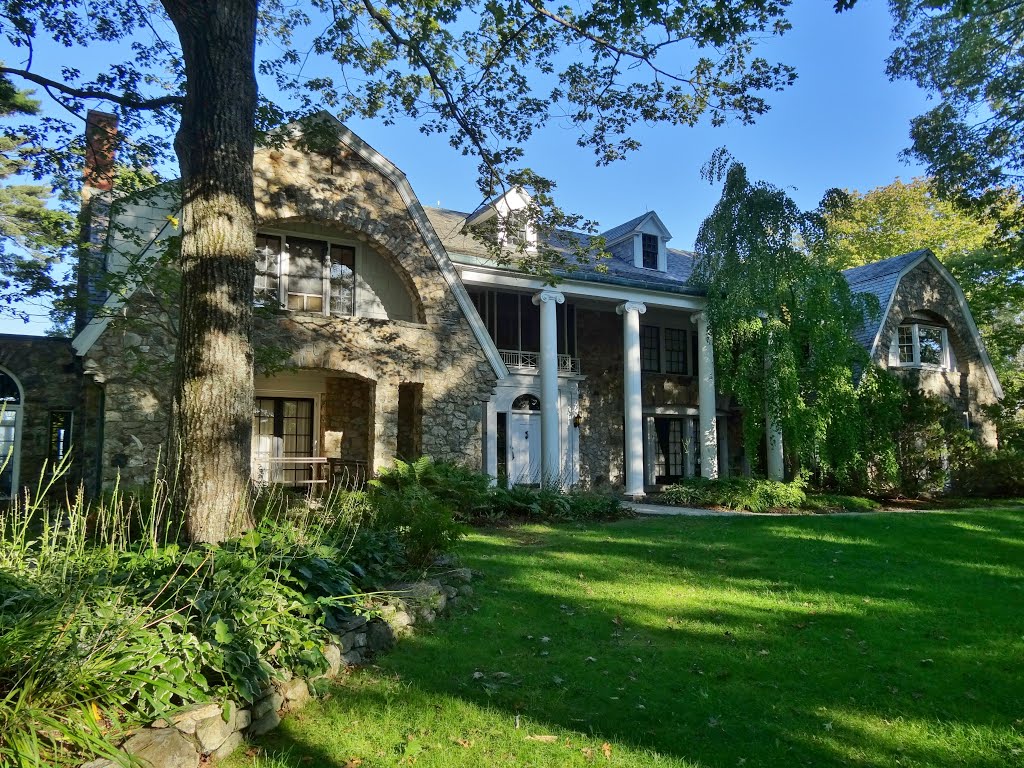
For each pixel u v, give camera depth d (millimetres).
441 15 8430
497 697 3932
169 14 5668
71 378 12242
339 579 4641
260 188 10797
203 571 3957
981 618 5855
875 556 8695
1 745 2439
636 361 16641
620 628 5387
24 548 3750
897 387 16844
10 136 8766
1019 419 20578
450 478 10773
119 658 3016
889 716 3852
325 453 13664
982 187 15773
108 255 10977
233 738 3168
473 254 14250
